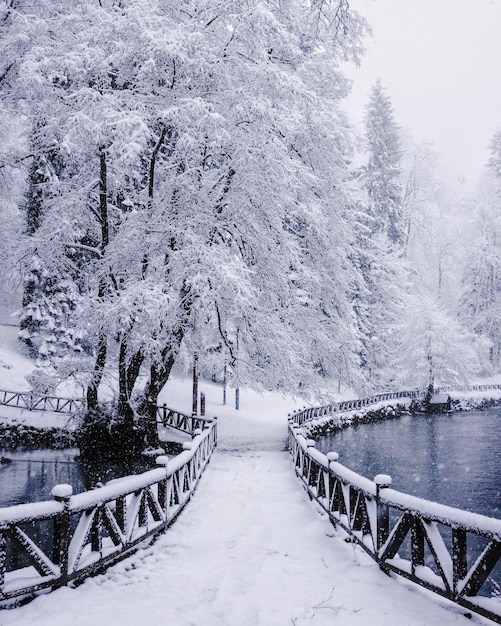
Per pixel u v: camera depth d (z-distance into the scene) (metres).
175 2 14.18
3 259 16.62
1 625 4.15
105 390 25.34
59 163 18.83
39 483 13.88
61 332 28.14
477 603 3.95
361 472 18.52
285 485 11.27
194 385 22.69
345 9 7.71
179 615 4.54
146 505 6.82
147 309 12.29
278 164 13.77
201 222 14.41
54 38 15.24
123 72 14.55
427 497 15.30
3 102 16.62
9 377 25.42
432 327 41.59
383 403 37.66
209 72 13.51
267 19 12.53
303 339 18.70
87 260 20.11
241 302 12.56
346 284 20.44
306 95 13.88
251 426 25.03
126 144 11.60
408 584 5.04
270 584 5.25
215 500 9.75
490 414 39.03
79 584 5.18
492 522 3.86
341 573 5.54
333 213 18.59
